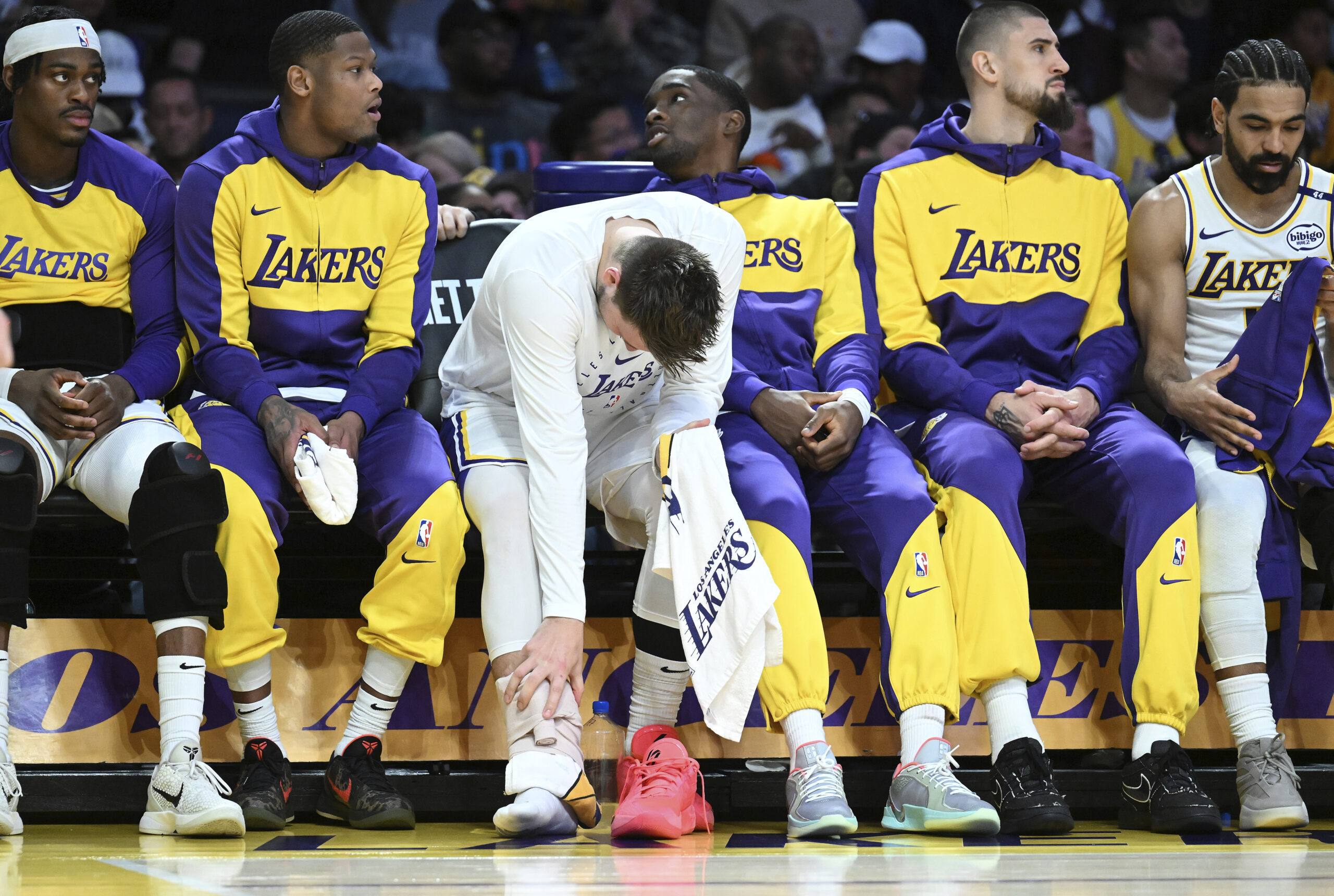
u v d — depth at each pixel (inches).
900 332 370.9
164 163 696.4
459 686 336.8
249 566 306.5
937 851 268.4
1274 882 223.3
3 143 346.9
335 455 308.8
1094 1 748.6
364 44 346.3
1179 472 330.3
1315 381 347.3
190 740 293.0
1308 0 735.1
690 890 208.5
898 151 687.7
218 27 715.4
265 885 213.5
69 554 347.9
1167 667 319.0
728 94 385.1
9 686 323.3
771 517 312.2
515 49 753.6
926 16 770.2
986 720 348.2
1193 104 711.7
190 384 370.9
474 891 207.2
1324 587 372.2
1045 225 379.2
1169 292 371.2
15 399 315.3
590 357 300.0
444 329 383.2
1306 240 371.2
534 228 301.3
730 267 314.7
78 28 339.6
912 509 320.5
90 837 289.7
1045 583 372.2
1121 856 260.4
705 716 293.6
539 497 290.8
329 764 319.9
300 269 349.1
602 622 347.6
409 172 362.0
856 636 346.3
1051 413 340.2
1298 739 353.4
